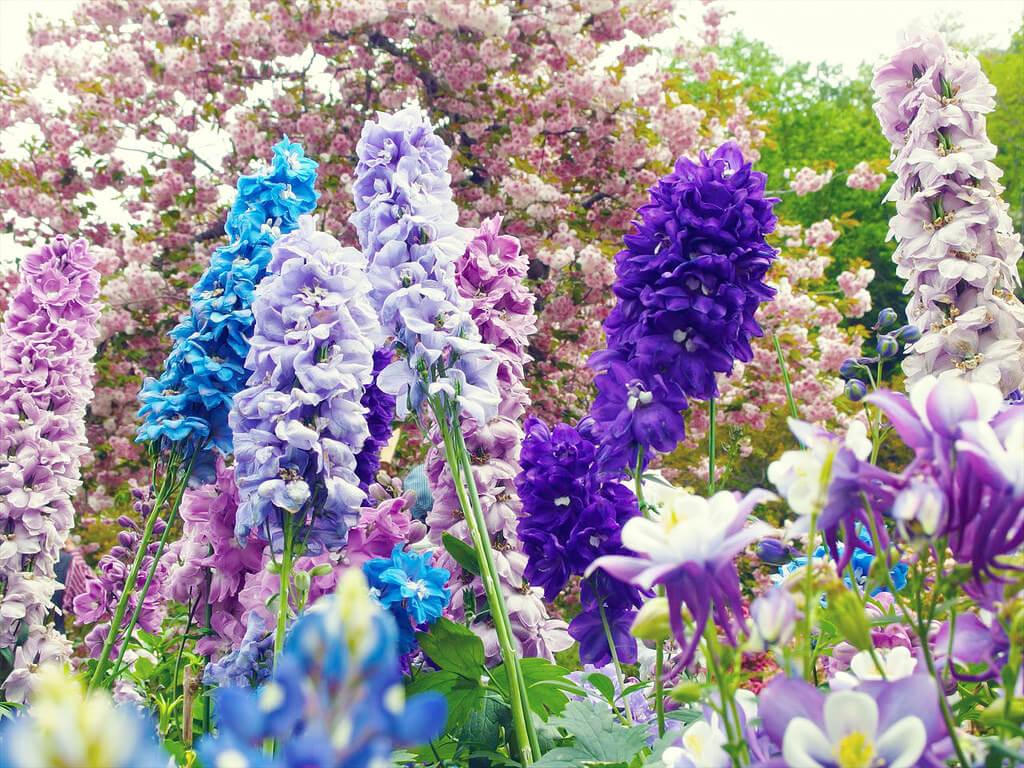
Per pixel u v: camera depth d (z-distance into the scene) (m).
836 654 2.01
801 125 34.62
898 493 1.03
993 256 2.87
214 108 10.30
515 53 10.04
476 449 2.94
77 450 4.22
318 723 0.59
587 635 2.36
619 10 10.52
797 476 1.03
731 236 2.07
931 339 2.78
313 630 0.60
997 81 29.83
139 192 10.57
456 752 2.31
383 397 2.86
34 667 3.95
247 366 2.41
